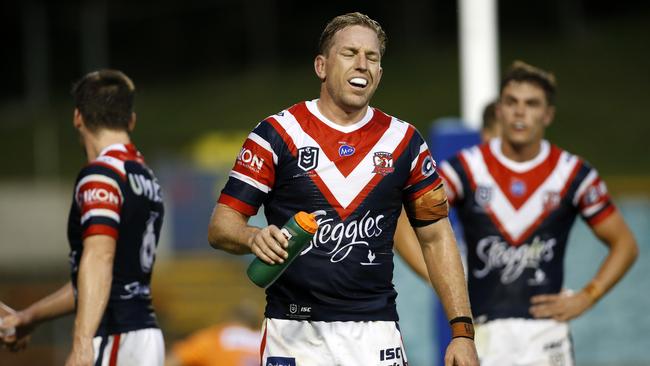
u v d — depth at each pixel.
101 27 149.50
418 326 40.34
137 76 155.50
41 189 112.25
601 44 143.25
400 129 13.98
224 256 58.16
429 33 154.75
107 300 15.55
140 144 131.62
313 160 13.61
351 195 13.62
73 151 129.25
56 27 150.50
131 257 16.38
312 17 158.62
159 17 157.88
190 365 25.53
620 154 114.81
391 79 142.88
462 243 20.53
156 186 16.98
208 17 160.38
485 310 19.62
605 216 19.78
